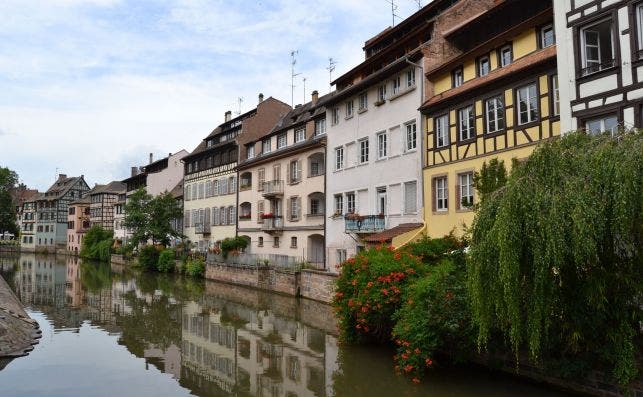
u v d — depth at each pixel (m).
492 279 8.16
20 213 99.19
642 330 8.20
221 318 19.27
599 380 8.50
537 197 7.60
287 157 31.39
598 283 7.65
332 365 12.02
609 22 12.23
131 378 11.38
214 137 43.16
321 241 29.17
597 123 12.30
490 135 17.00
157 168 56.44
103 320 19.05
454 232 17.95
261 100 41.50
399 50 22.77
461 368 10.98
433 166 19.66
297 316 19.34
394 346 13.40
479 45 18.12
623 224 7.05
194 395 10.17
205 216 42.31
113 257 55.22
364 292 12.19
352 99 25.58
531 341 7.95
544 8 16.23
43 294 27.27
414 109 20.91
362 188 24.23
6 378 11.30
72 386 10.76
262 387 10.62
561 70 13.12
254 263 29.81
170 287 30.39
